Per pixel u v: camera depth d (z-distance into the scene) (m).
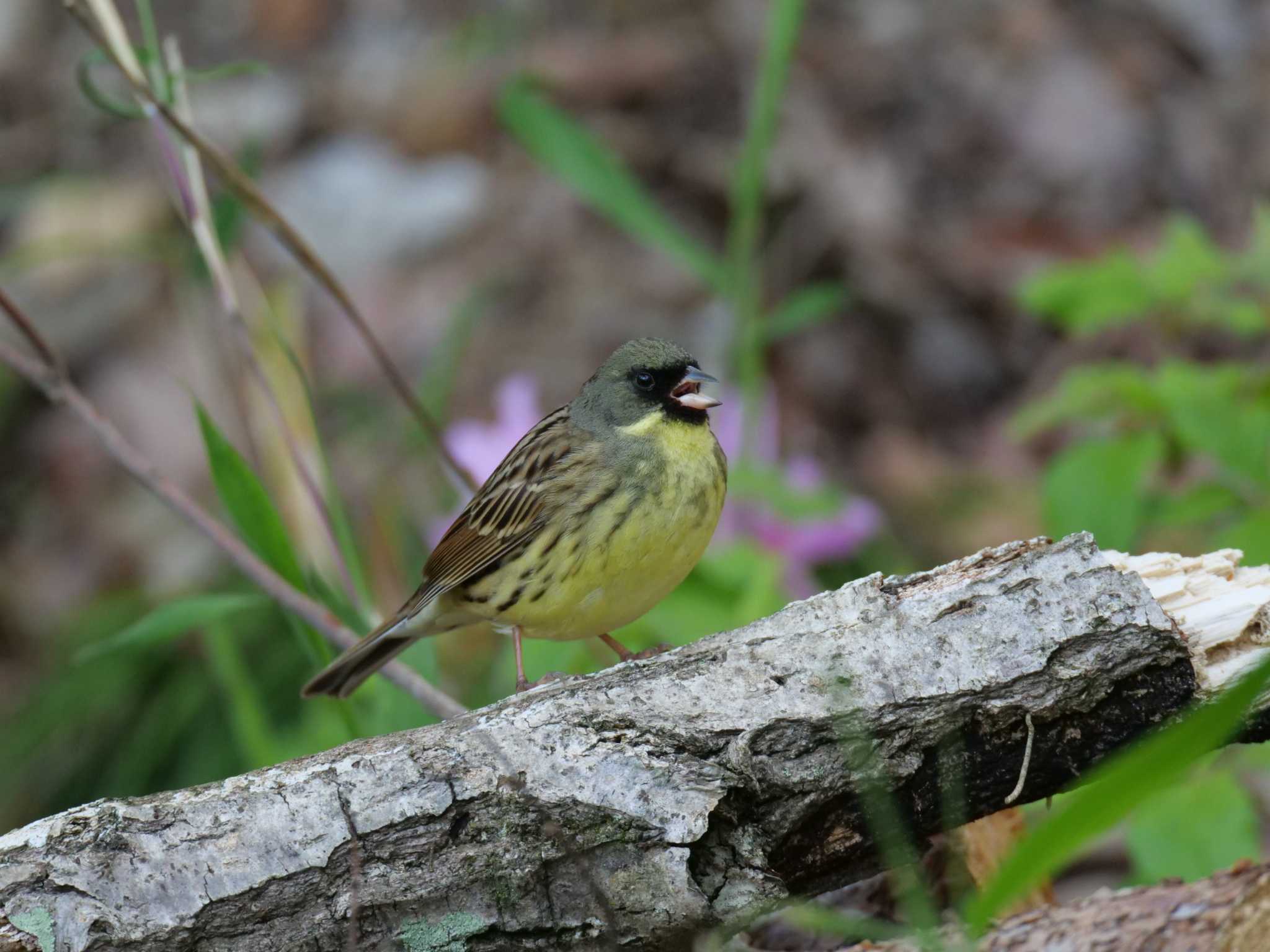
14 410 18.11
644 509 9.11
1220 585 6.41
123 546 17.02
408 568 15.12
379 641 9.62
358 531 15.65
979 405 17.25
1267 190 18.39
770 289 17.88
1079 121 19.06
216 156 9.17
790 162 18.72
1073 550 6.43
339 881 6.21
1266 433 8.94
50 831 6.22
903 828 6.41
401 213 19.19
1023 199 18.64
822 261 18.05
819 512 10.55
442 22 21.47
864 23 20.36
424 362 17.62
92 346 18.12
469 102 20.20
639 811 6.16
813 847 6.42
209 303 17.22
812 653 6.39
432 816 6.21
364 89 20.80
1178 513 9.30
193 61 21.36
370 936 6.26
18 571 17.23
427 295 18.28
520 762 6.26
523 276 18.33
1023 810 8.62
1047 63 19.67
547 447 9.37
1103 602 6.32
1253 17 19.97
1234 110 19.14
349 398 17.36
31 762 14.40
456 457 10.74
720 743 6.27
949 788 6.38
